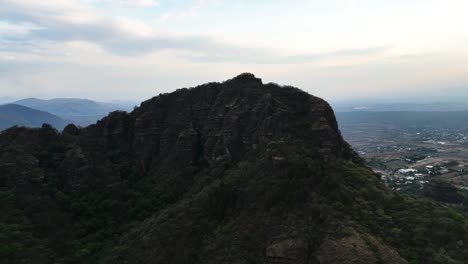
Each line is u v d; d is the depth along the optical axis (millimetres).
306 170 58094
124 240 63688
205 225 57875
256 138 72062
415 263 46094
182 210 62656
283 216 53688
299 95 77375
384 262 45406
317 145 65062
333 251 47062
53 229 65625
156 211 70188
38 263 57188
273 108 73625
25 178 73250
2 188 70500
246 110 77562
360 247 46500
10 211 65688
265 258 49875
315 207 52875
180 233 58156
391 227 52188
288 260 48406
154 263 55875
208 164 76688
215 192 61844
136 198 75500
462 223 54188
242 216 56469
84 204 72625
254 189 59156
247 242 52438
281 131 67812
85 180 76812
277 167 60062
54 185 75625
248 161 68375
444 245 49562
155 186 77062
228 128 76312
